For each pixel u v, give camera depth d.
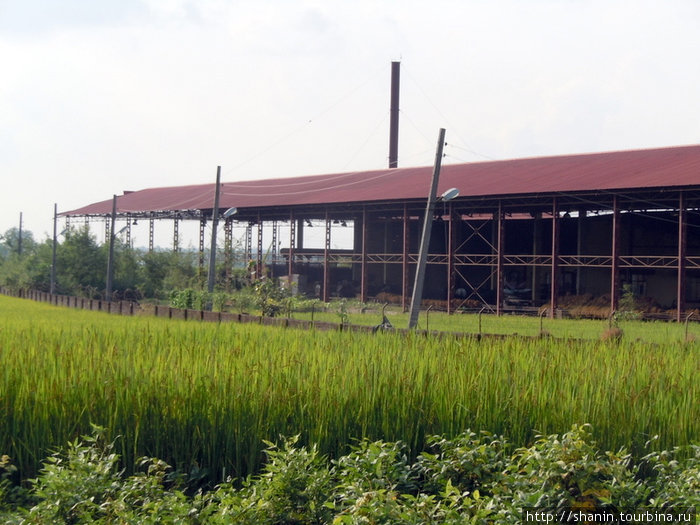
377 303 58.12
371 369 12.72
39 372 12.35
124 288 69.38
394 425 11.46
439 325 37.97
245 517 8.77
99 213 79.31
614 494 8.95
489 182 51.75
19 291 68.06
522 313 50.88
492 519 8.47
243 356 14.44
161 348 15.79
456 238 61.66
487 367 13.29
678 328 36.31
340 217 65.94
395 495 8.63
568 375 13.16
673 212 51.06
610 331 25.80
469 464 9.66
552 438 9.95
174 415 11.35
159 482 10.35
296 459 9.56
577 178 47.22
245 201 66.06
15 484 11.08
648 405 11.73
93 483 9.35
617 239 44.66
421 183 56.66
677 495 9.04
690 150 47.78
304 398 11.67
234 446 11.27
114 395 11.61
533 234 58.25
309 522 9.24
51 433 11.18
